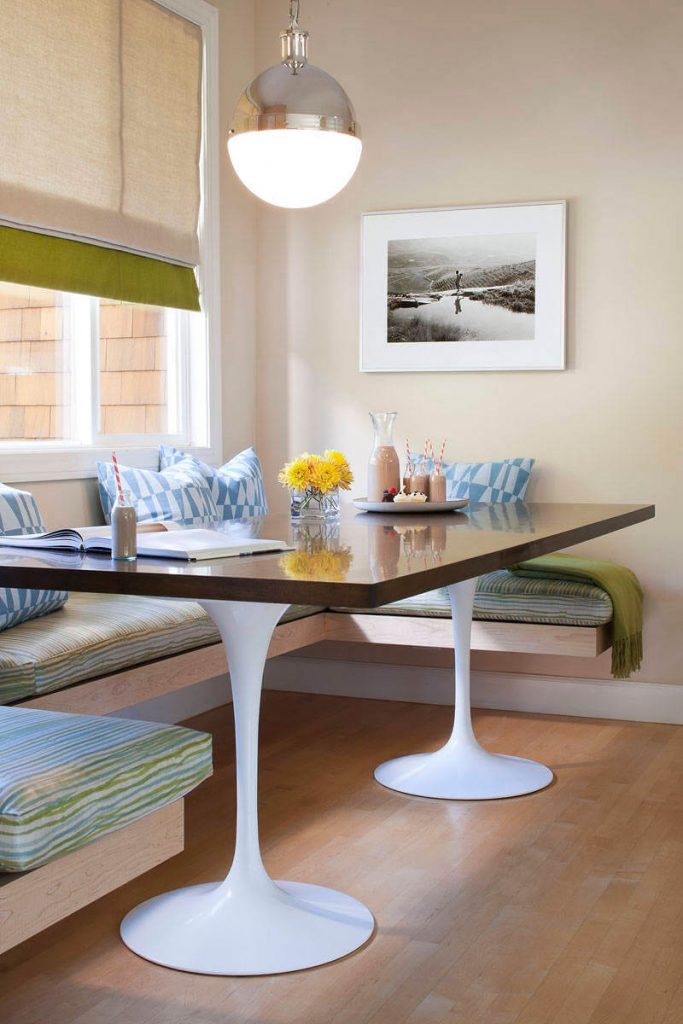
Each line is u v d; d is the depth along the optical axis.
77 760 1.83
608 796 3.29
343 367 4.61
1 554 2.24
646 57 4.13
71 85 3.58
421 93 4.43
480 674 4.44
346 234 4.57
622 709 4.25
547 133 4.27
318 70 2.87
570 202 4.25
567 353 4.28
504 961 2.24
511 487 4.23
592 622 3.71
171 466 4.03
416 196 4.46
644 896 2.56
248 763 2.35
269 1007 2.06
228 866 2.73
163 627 3.05
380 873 2.70
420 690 4.51
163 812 1.96
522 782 3.36
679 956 2.26
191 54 4.20
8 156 3.33
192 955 2.22
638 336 4.18
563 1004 2.06
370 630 3.97
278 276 4.70
